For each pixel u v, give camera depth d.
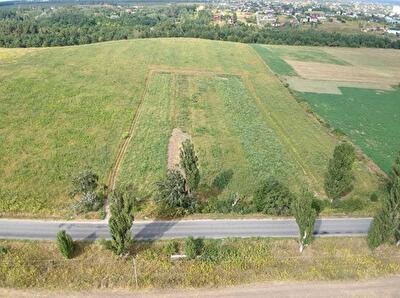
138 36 172.38
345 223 54.78
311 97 107.38
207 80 113.00
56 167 65.06
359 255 48.91
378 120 93.81
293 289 43.38
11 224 51.47
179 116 87.44
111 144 73.50
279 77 122.50
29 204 55.62
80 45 148.88
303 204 46.53
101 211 54.56
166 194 55.25
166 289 42.59
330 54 163.62
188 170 53.50
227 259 46.91
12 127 77.31
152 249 48.09
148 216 53.97
